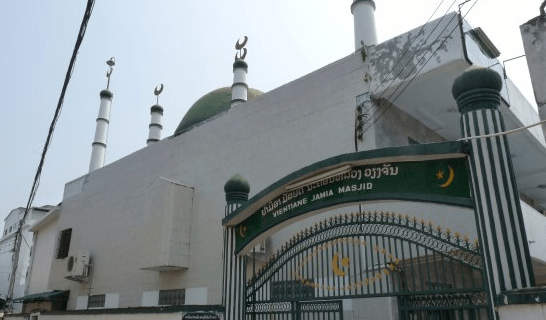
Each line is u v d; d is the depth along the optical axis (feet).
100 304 68.18
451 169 20.06
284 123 50.90
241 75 73.77
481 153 18.84
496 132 18.80
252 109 55.42
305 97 49.65
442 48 39.60
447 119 50.60
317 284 24.22
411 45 41.98
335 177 24.04
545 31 23.70
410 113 48.78
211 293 52.31
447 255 19.60
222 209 55.16
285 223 26.76
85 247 76.02
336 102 46.44
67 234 82.07
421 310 19.86
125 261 66.23
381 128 43.60
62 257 80.59
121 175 73.92
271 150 51.29
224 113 59.21
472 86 19.67
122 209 70.79
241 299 27.94
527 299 15.49
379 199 21.91
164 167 65.82
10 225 155.53
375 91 43.37
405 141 47.11
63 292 75.87
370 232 22.66
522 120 46.62
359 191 22.77
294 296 25.12
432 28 40.91
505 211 17.84
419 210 34.17
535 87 23.45
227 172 55.83
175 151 64.95
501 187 18.13
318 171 24.09
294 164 48.26
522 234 17.66
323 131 46.70
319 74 49.06
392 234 22.21
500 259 17.44
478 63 40.14
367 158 22.07
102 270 70.23
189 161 62.13
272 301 26.18
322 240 24.77
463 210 31.40
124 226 69.10
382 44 44.37
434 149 20.01
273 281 27.48
